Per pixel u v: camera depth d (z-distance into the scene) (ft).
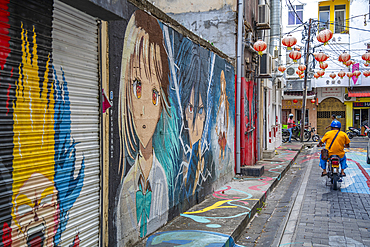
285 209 21.47
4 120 7.23
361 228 16.98
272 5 59.72
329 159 26.50
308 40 69.82
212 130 23.88
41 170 8.30
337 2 87.35
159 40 15.44
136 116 13.33
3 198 7.21
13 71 7.47
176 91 17.53
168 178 16.48
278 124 60.75
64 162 9.12
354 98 88.38
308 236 16.02
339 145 26.11
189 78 19.40
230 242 14.57
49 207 8.56
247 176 30.55
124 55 12.39
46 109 8.46
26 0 7.77
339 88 89.76
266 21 37.06
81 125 9.86
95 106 10.57
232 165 29.55
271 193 26.25
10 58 7.39
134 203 13.17
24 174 7.79
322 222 18.10
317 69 88.07
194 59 20.25
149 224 14.51
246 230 17.42
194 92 20.22
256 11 38.06
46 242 8.43
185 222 16.62
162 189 15.80
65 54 9.15
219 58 25.68
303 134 72.38
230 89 29.04
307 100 92.89
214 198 22.06
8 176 7.34
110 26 11.41
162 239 14.11
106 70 11.15
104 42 11.00
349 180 29.73
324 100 92.02
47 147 8.52
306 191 25.96
